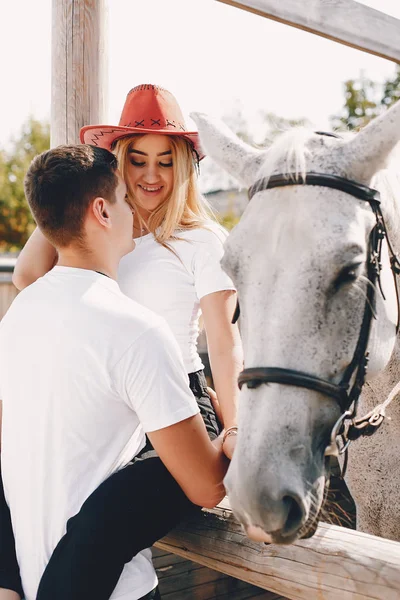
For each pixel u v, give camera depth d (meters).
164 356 1.27
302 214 1.25
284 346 1.20
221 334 1.59
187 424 1.28
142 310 1.32
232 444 1.42
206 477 1.32
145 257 1.74
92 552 1.23
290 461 1.17
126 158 1.87
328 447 1.25
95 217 1.38
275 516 1.13
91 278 1.36
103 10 2.39
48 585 1.23
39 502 1.28
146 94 1.87
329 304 1.22
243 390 1.26
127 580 1.31
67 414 1.27
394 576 1.16
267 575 1.37
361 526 1.98
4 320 1.40
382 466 1.87
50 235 1.40
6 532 1.38
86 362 1.25
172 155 1.83
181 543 1.59
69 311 1.30
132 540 1.29
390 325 1.44
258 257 1.26
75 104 2.36
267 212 1.28
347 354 1.27
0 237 16.70
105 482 1.31
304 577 1.29
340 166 1.31
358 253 1.23
